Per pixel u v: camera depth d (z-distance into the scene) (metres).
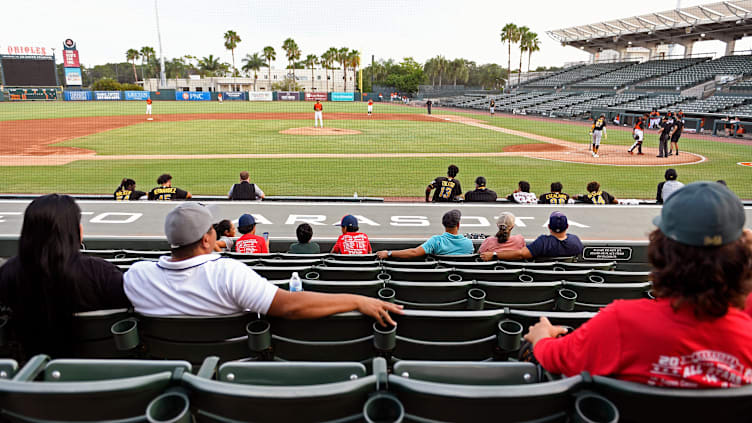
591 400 1.36
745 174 13.00
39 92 50.47
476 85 109.75
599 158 16.00
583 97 41.00
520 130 26.52
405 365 1.59
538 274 3.59
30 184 10.76
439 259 4.63
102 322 2.05
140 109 41.00
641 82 38.75
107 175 11.91
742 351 1.27
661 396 1.29
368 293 2.92
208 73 96.56
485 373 1.60
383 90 74.94
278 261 3.93
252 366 1.59
